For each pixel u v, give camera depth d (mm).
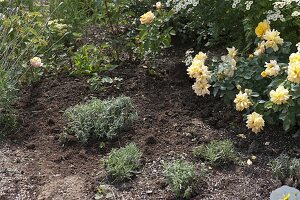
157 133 2609
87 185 2332
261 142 2510
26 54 2979
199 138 2561
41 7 3445
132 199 2254
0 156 2500
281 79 2451
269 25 2664
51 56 3129
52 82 3008
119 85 2965
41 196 2283
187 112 2734
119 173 2352
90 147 2564
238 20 2885
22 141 2613
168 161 2432
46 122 2723
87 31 3410
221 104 2752
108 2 3193
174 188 2258
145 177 2363
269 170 2357
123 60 3188
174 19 3309
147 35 2969
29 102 2865
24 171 2416
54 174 2398
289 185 2260
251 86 2586
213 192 2264
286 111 2371
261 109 2498
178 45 3320
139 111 2752
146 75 3035
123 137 2598
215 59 2729
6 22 2900
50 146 2570
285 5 2645
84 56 3068
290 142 2496
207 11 2881
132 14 3279
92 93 2914
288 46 2580
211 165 2400
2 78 2691
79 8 3492
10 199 2277
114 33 3287
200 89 2625
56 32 3133
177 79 2998
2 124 2695
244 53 2859
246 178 2326
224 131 2600
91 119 2645
